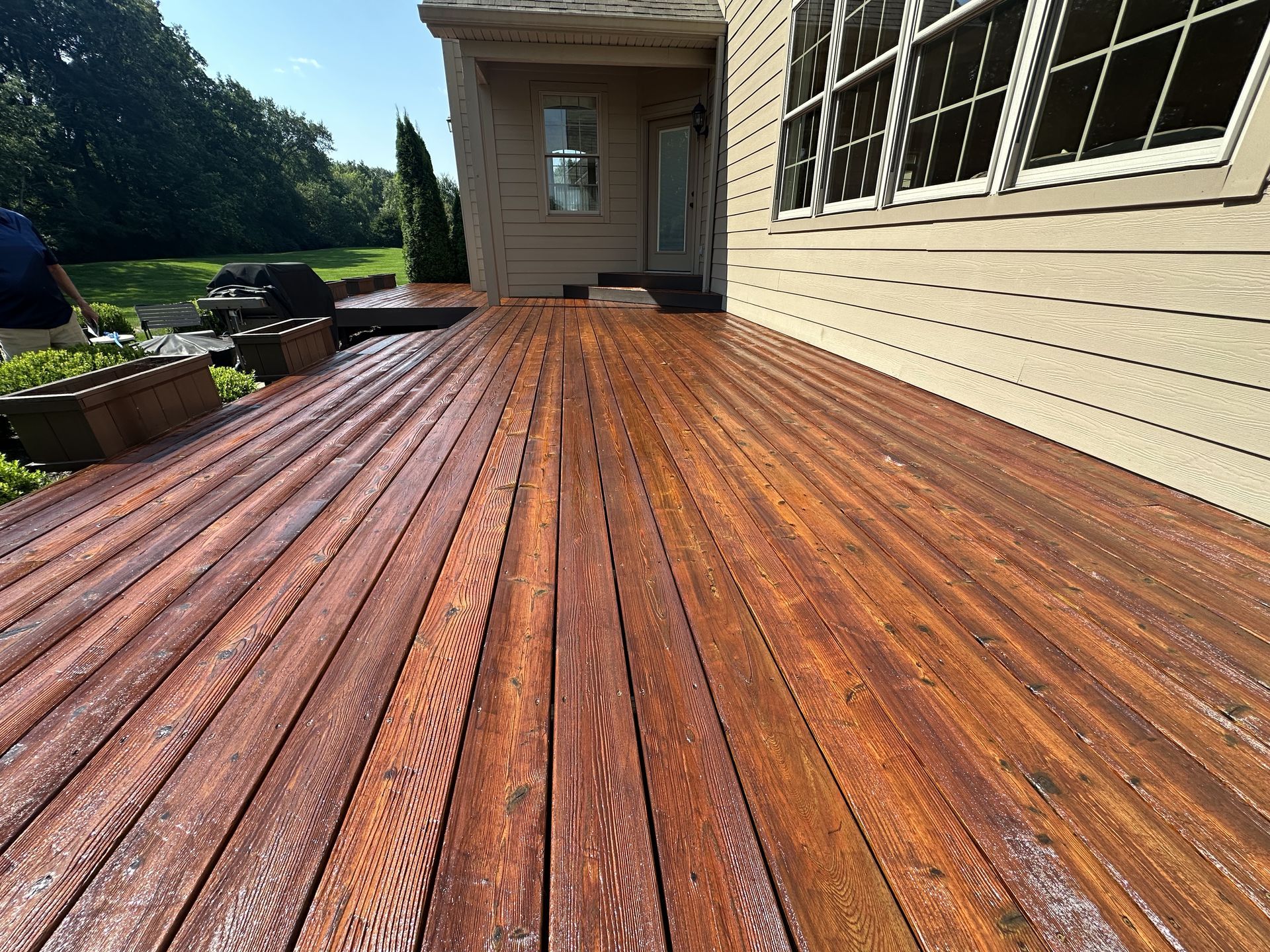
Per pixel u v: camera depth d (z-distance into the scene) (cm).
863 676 104
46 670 107
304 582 134
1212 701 98
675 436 232
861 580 134
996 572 136
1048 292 211
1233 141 147
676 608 124
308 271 602
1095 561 140
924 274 282
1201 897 68
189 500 179
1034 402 225
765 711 96
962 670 105
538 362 373
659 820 78
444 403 284
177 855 74
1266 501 153
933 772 85
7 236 337
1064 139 202
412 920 66
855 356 358
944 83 260
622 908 67
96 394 213
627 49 580
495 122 686
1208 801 80
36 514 171
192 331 637
